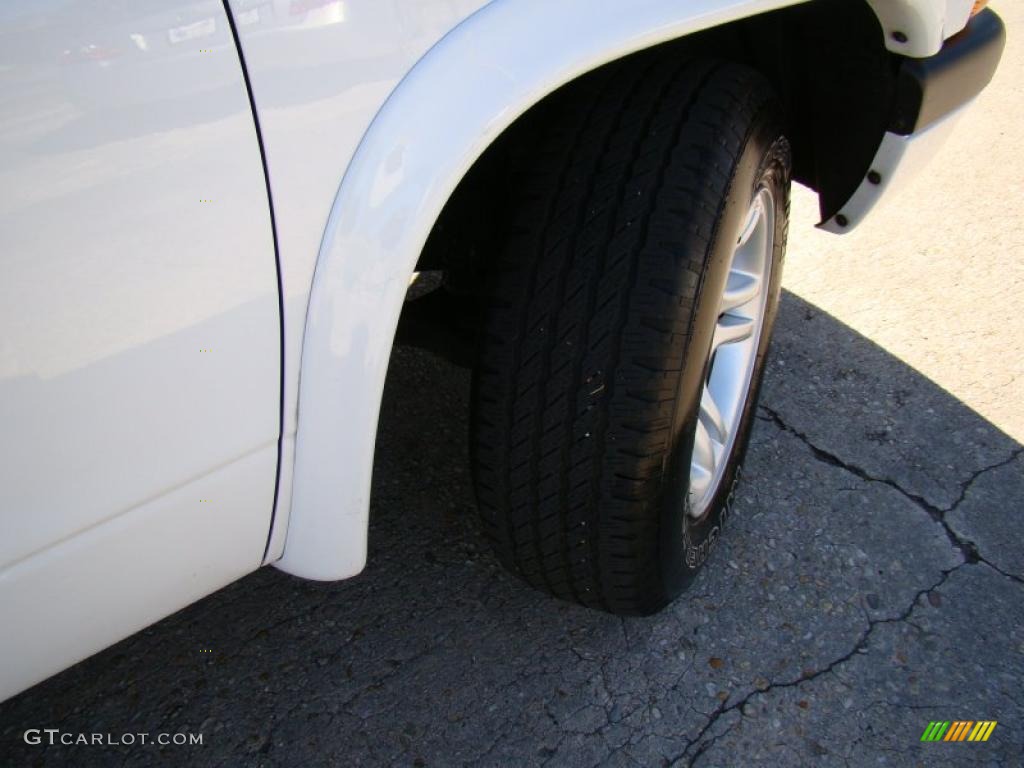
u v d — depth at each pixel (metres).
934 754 1.75
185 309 1.02
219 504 1.18
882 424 2.51
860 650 1.93
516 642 1.89
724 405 1.99
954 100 1.87
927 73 1.75
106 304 0.96
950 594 2.06
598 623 1.94
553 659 1.86
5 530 0.99
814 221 3.40
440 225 1.73
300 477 1.25
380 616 1.92
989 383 2.68
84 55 0.86
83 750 1.65
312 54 1.01
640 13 1.26
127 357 1.00
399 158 1.10
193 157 0.96
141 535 1.11
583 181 1.44
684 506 1.66
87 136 0.89
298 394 1.19
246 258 1.05
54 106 0.86
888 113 1.83
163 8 0.89
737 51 1.93
